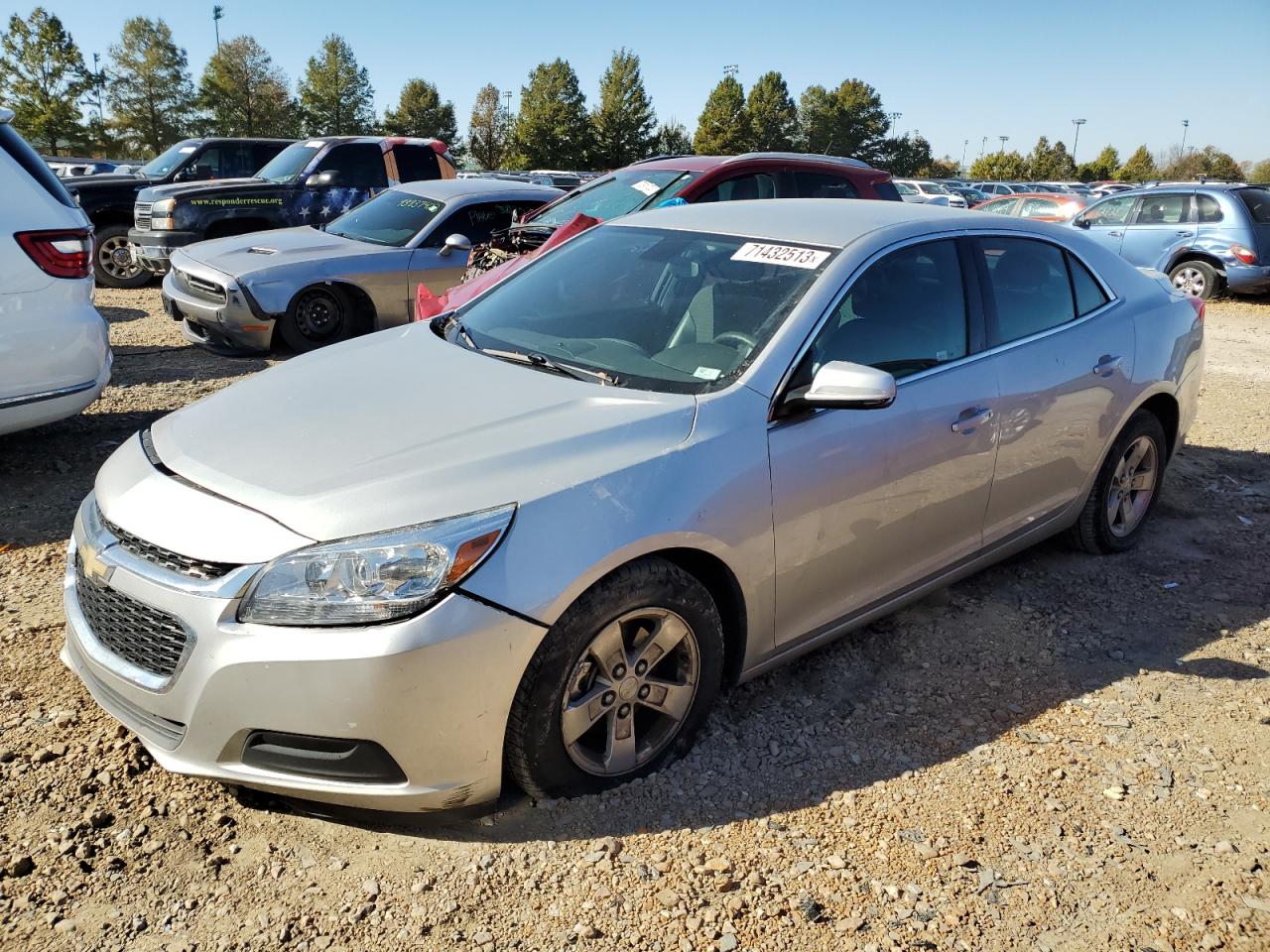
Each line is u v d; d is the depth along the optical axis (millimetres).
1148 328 4445
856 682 3553
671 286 3523
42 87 69000
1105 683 3609
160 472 2775
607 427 2793
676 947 2332
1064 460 4109
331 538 2396
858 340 3293
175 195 10930
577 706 2680
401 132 85000
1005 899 2533
